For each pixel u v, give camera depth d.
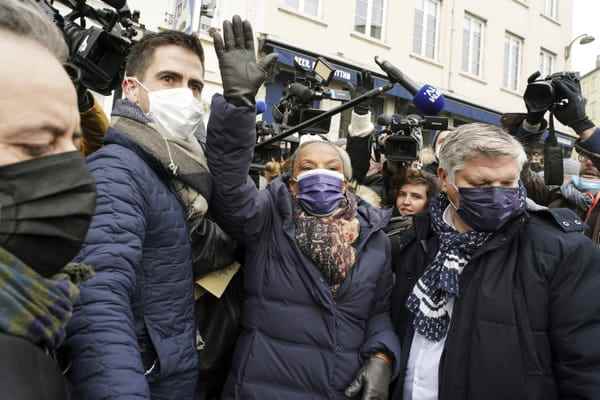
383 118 2.86
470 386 1.32
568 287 1.28
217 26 7.43
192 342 1.28
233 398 1.48
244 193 1.44
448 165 1.45
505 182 1.36
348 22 9.66
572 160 3.19
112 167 1.17
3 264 0.60
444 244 1.49
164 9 6.71
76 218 0.66
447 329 1.44
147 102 1.45
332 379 1.46
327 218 1.61
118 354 0.89
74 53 1.48
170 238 1.25
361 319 1.57
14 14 0.68
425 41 11.41
